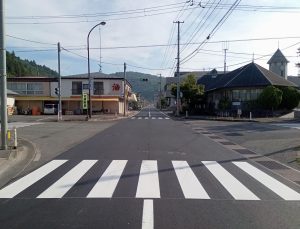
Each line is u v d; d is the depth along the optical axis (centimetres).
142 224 570
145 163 1127
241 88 4706
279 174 998
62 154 1325
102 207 660
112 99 5788
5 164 1105
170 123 3294
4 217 605
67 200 707
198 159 1227
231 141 1781
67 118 4019
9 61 8506
